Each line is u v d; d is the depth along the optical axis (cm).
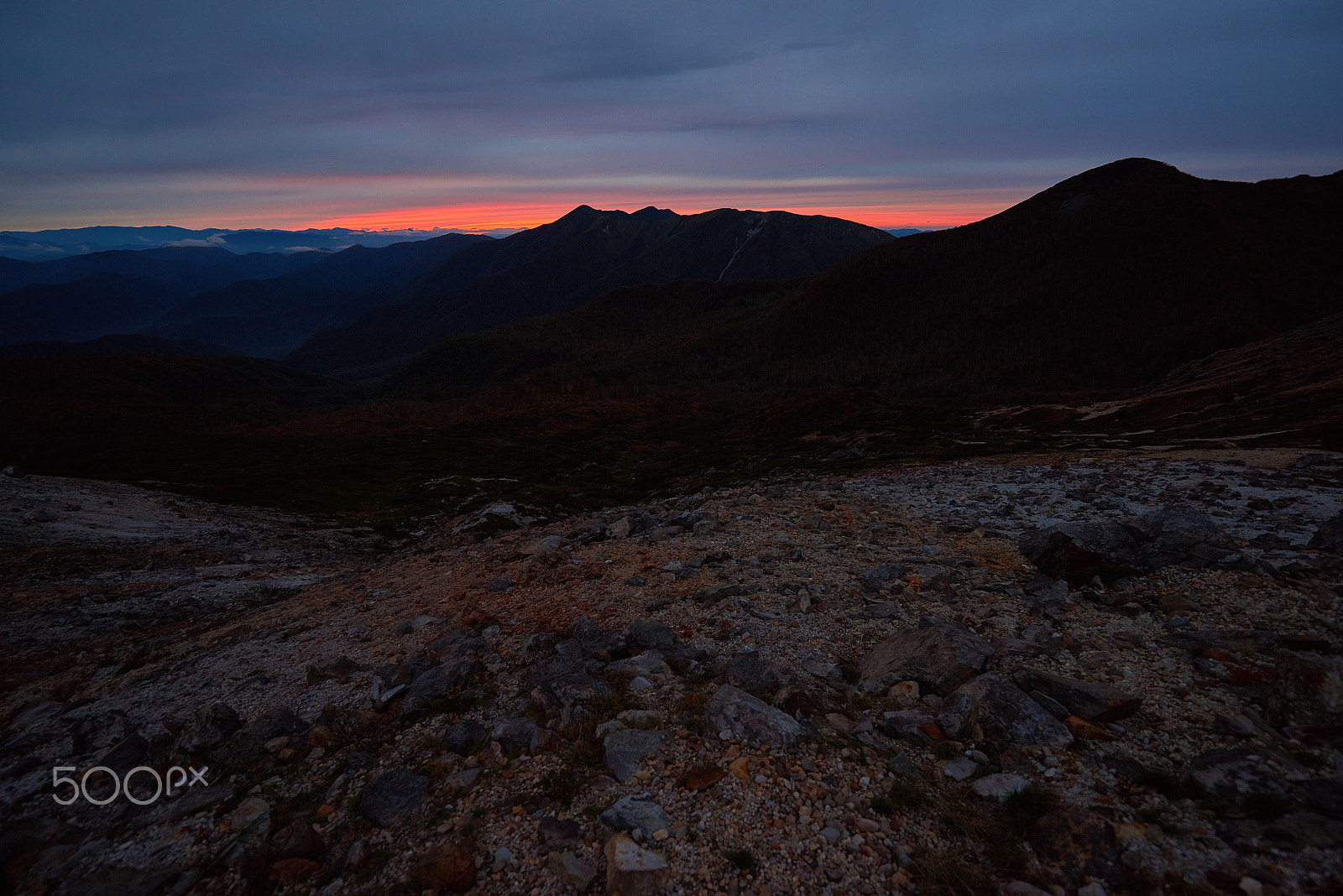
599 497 7050
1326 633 831
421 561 2342
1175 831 515
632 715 780
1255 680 730
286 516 5291
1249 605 953
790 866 530
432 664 1058
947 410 9000
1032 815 564
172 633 2133
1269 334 14762
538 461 9681
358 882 558
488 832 605
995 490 2377
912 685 821
